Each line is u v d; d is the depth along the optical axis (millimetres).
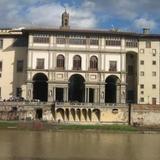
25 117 149000
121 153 83500
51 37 157500
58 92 160375
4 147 86188
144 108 151875
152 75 163375
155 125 151000
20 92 159750
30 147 87875
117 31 160875
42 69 156125
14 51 161750
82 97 161375
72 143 98812
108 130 139125
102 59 158875
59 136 116312
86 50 158250
